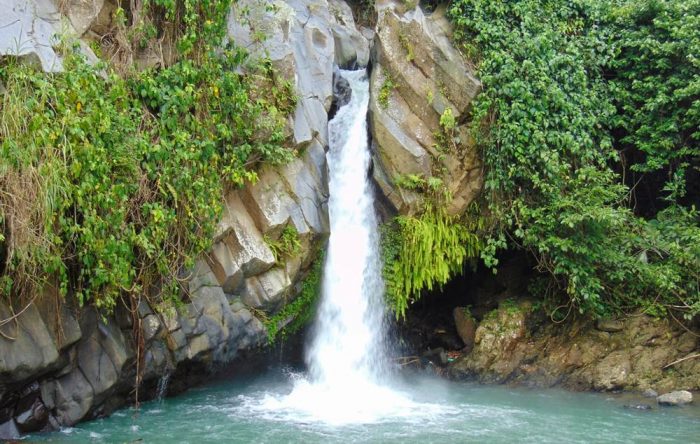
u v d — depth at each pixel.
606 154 13.92
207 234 10.02
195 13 10.55
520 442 8.60
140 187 9.16
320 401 10.61
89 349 8.84
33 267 7.85
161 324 9.59
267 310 11.03
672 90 13.74
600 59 14.08
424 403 10.77
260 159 11.24
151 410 9.63
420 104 13.05
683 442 8.73
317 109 12.55
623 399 11.23
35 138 7.82
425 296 14.95
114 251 8.52
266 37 11.66
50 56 8.73
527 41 13.16
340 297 12.59
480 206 13.05
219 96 10.66
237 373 11.41
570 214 12.17
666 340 12.17
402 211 12.77
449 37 13.54
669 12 14.01
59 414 8.52
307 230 11.38
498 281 14.30
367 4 17.36
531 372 12.39
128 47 10.06
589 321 12.73
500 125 12.74
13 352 7.80
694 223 12.84
